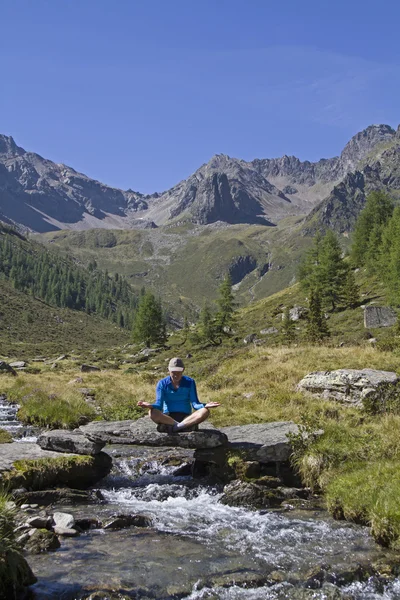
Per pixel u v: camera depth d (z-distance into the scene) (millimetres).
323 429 12172
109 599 5832
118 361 83375
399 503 7930
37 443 11773
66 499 9734
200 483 11258
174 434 11281
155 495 10438
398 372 20016
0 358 88375
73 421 18031
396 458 10445
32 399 20922
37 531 7496
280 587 6281
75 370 56625
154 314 100875
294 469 11203
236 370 24859
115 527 8305
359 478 9406
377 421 14195
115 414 19406
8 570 5887
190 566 6793
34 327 176500
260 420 15500
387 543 7602
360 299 76250
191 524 8531
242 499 9828
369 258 89812
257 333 73812
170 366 11500
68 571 6527
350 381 16844
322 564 6887
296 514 9141
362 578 6578
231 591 6160
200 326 83188
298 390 18812
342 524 8555
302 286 87375
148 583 6266
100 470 11523
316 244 101875
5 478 9555
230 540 7785
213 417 16438
